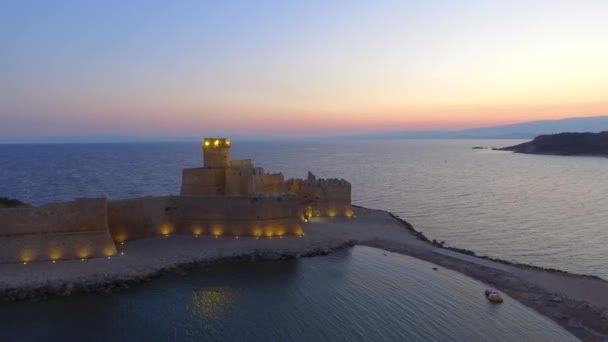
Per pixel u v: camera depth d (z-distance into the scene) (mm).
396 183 150000
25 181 155000
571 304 42125
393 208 99875
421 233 72750
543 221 84062
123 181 154500
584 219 85688
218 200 61344
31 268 46531
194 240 58875
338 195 79250
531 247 65375
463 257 57344
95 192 126938
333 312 40875
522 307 41906
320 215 78438
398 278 49406
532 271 52031
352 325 38469
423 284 47719
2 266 46625
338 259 55688
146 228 59188
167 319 39031
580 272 54250
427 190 131000
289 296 44250
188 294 44188
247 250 55719
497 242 68500
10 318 38281
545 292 45188
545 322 38875
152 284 46156
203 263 51781
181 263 50906
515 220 85312
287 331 37312
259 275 49625
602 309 40938
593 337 36125
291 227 62938
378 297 44219
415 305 42406
